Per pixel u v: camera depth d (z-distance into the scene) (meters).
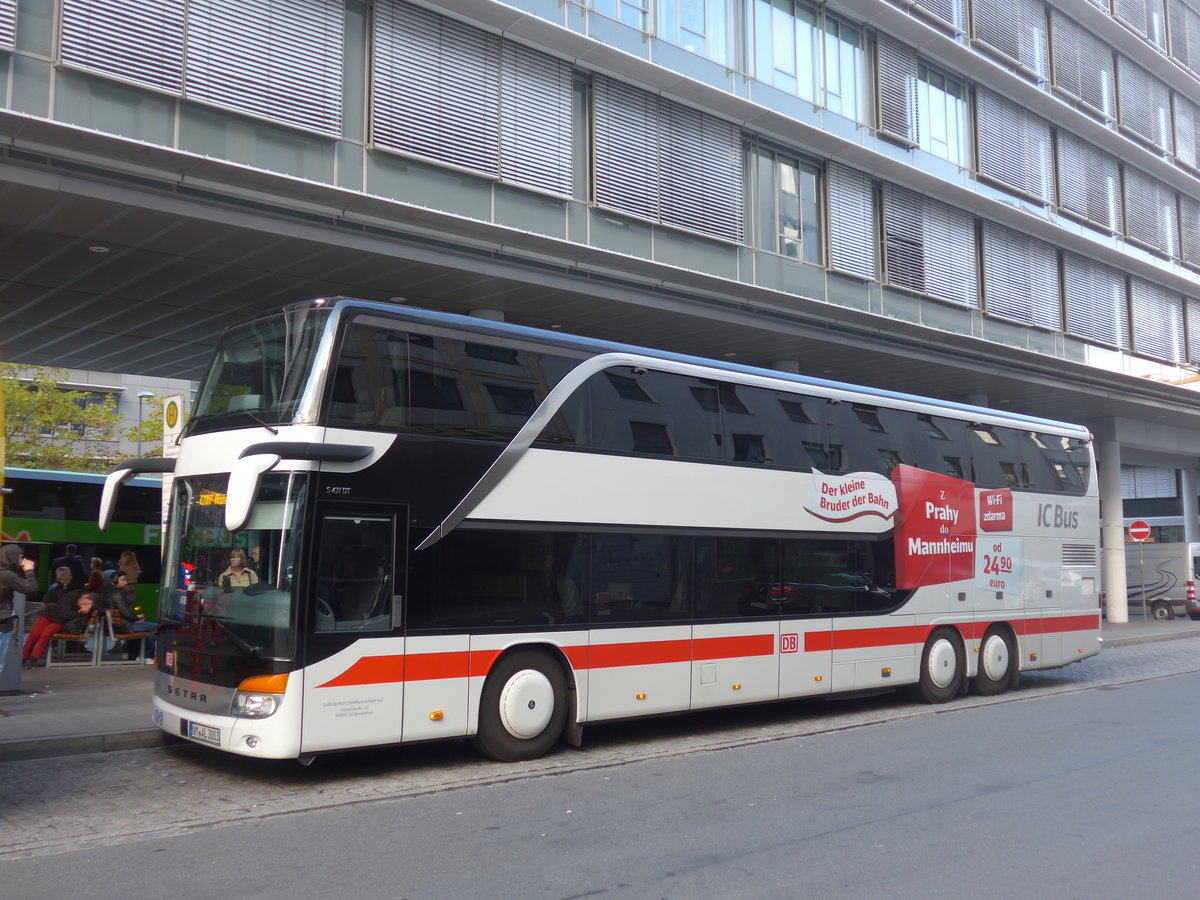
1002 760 10.73
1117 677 19.25
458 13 16.27
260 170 13.18
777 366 23.91
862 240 23.11
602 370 11.39
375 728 9.23
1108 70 31.52
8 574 13.29
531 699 10.43
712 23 20.30
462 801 8.76
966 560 15.79
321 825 7.92
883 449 14.65
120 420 40.38
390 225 14.98
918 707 14.88
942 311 24.98
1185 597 39.38
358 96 15.26
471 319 10.45
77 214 13.21
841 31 23.20
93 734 10.59
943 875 6.72
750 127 20.92
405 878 6.58
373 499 9.41
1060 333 28.75
